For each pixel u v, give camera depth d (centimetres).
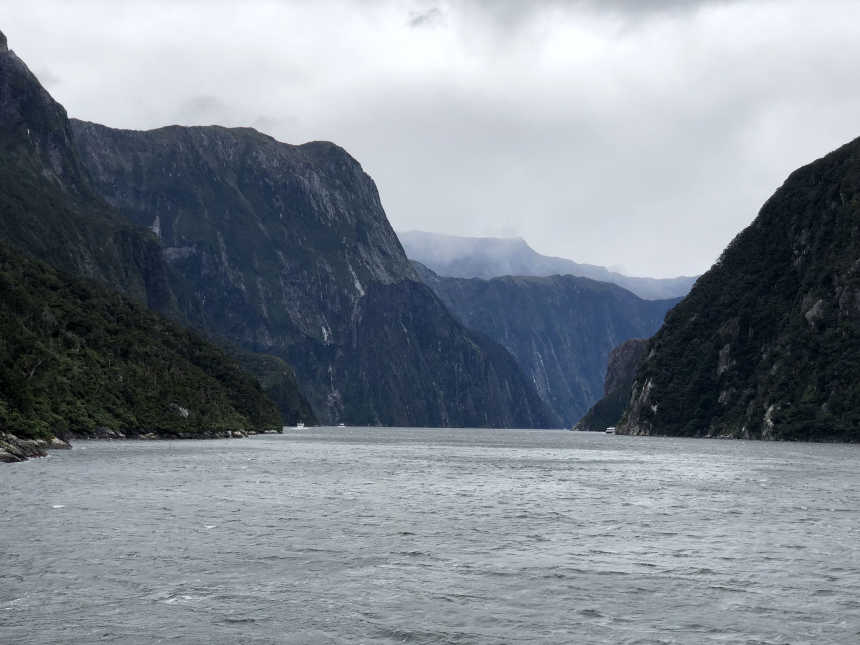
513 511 7175
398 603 3872
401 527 6066
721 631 3525
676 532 6056
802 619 3703
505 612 3762
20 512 6328
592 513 7112
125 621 3522
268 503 7325
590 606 3884
